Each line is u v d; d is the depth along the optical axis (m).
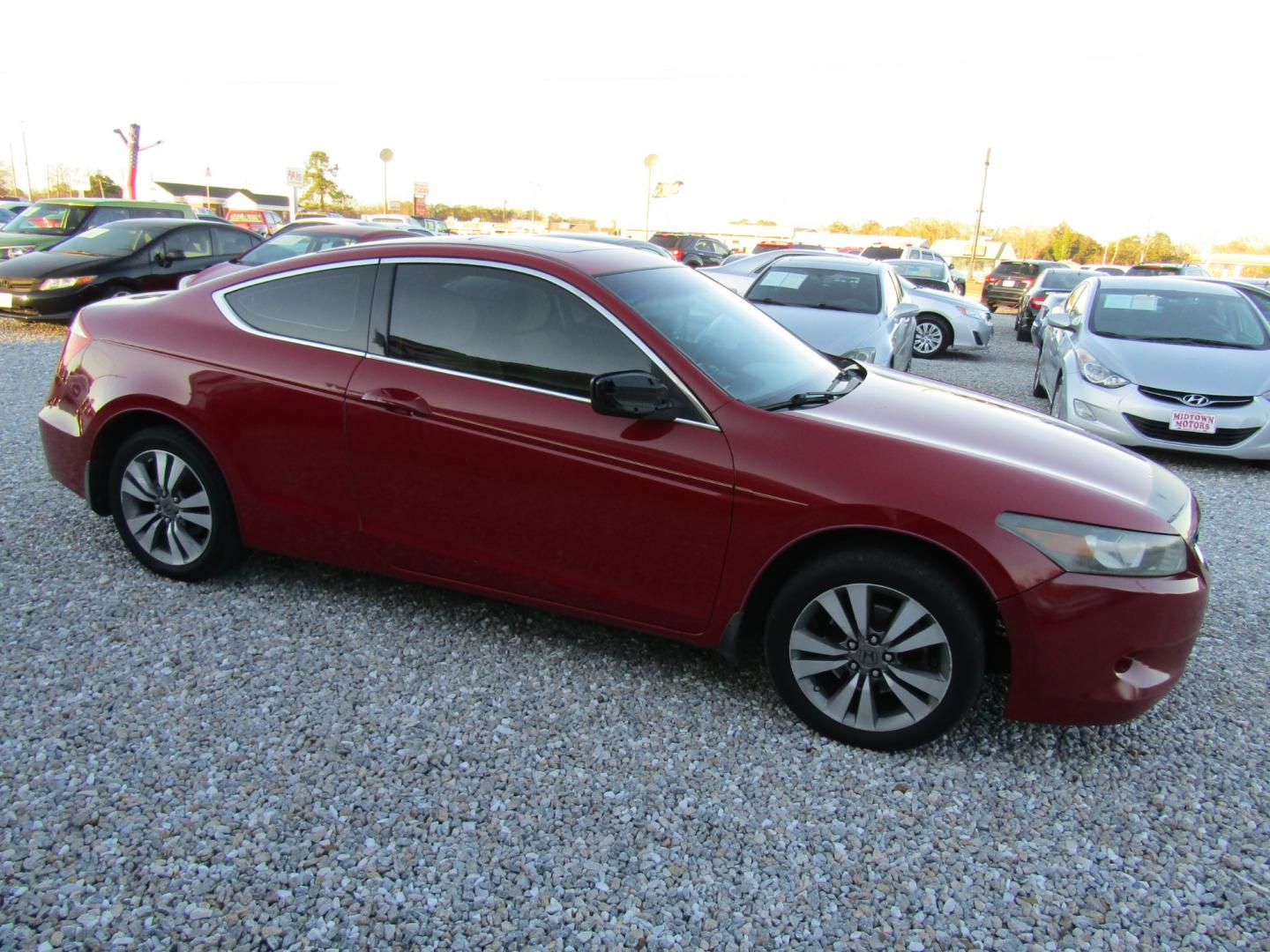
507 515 3.26
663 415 3.00
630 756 2.91
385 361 3.41
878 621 2.94
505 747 2.93
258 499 3.66
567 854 2.47
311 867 2.37
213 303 3.78
